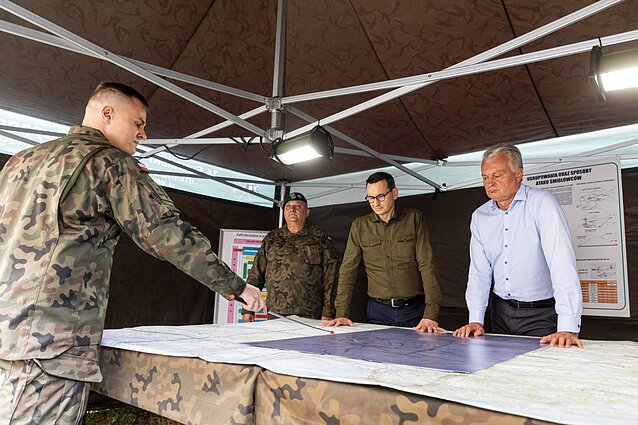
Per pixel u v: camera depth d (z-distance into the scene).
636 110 2.81
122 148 1.41
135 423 2.18
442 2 2.44
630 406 0.69
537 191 2.07
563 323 1.74
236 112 3.48
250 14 2.84
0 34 2.47
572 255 1.84
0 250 1.14
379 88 2.22
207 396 1.10
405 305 2.77
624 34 1.60
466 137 3.44
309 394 0.91
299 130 2.66
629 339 2.87
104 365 1.41
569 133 3.24
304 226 3.60
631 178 2.97
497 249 2.21
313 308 3.38
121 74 2.93
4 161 3.14
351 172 4.45
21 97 3.00
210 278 1.28
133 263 3.77
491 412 0.69
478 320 2.19
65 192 1.14
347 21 2.75
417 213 2.74
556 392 0.79
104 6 2.54
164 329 1.94
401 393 0.80
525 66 2.60
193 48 2.96
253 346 1.39
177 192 4.13
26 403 1.04
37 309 1.07
